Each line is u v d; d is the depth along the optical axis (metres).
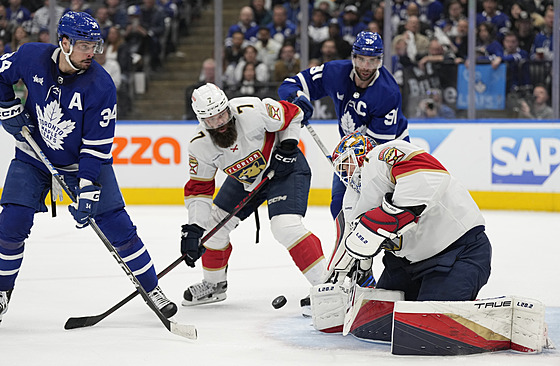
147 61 13.64
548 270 7.12
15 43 13.54
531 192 12.05
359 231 3.98
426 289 4.18
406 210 3.89
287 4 13.23
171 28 13.56
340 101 6.14
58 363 3.96
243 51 13.34
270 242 9.16
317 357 4.04
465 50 12.66
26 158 4.91
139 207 13.02
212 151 5.13
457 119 12.43
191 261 5.20
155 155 13.27
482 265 4.20
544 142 11.93
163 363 3.95
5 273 4.88
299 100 5.81
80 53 4.50
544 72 12.41
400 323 4.00
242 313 5.36
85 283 6.60
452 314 3.97
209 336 4.61
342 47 13.05
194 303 5.68
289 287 6.38
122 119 13.73
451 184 4.23
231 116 5.01
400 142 4.08
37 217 11.91
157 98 13.73
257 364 3.91
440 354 3.99
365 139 4.47
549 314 5.16
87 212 4.66
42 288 6.36
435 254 4.22
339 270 4.51
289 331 4.73
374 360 3.93
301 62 13.12
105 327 4.89
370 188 4.11
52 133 4.76
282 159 5.32
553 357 3.95
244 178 5.39
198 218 5.22
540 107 12.50
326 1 13.22
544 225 10.50
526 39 12.55
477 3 12.63
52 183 4.99
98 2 13.54
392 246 4.21
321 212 12.08
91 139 4.75
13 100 4.78
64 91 4.64
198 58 13.61
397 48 12.81
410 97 12.86
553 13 12.31
